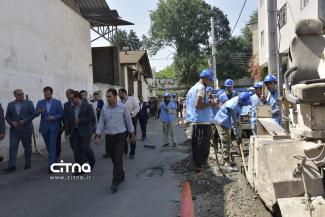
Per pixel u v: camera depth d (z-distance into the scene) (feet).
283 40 78.02
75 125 32.32
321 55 19.16
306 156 16.96
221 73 209.87
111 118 27.53
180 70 217.77
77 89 67.21
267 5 36.06
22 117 35.14
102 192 26.86
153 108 123.54
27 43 47.16
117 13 84.23
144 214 22.06
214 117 33.83
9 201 25.36
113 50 98.53
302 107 17.69
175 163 35.53
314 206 15.08
